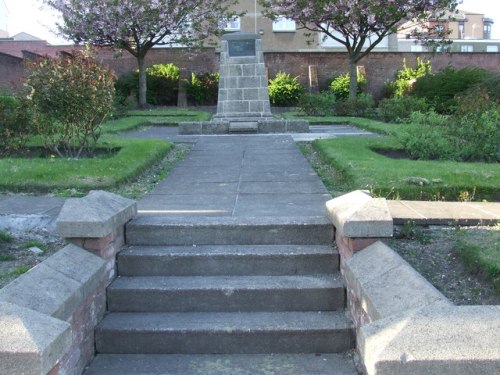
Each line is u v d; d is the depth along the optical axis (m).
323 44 33.88
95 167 8.02
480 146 9.15
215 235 4.88
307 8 23.09
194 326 4.03
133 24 23.19
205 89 27.77
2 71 21.11
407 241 5.08
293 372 3.70
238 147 11.23
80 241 4.20
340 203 4.71
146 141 10.77
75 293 3.49
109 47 24.69
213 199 6.75
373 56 29.73
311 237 4.86
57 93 8.65
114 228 4.48
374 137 11.73
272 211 6.01
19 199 6.68
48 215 5.75
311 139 12.38
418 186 6.69
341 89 27.58
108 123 16.27
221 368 3.78
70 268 3.77
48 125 9.01
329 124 18.78
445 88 23.25
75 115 8.88
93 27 22.88
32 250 4.88
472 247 4.52
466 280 4.20
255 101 16.66
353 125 17.81
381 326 2.52
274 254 4.57
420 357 2.29
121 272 4.63
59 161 8.47
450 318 2.46
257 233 4.87
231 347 3.99
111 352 4.01
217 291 4.30
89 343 3.90
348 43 24.25
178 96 27.42
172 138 13.05
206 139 12.74
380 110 20.23
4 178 7.29
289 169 8.81
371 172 7.43
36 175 7.45
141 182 7.97
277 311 4.29
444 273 4.36
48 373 2.65
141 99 25.72
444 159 9.17
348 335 3.96
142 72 25.50
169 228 4.88
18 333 2.51
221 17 25.09
